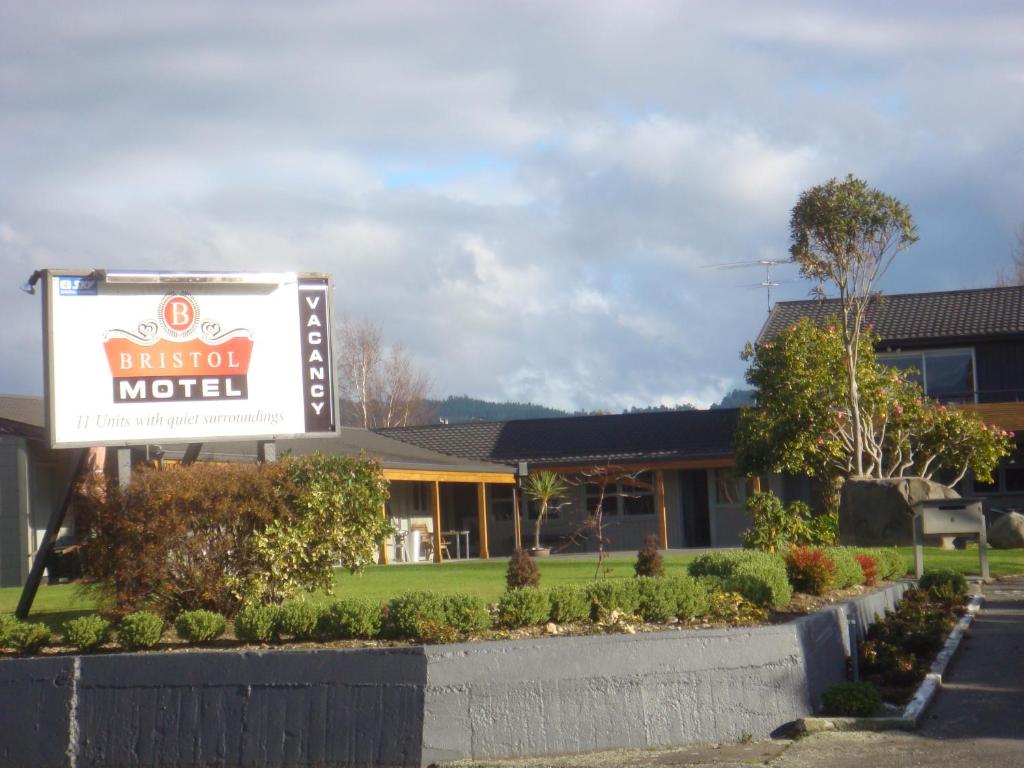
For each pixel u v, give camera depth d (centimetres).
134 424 1313
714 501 3434
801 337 2828
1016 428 3020
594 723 924
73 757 954
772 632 1007
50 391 1279
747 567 1276
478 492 3425
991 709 999
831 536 2050
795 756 882
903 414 2759
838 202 2497
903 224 2523
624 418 3766
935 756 859
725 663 976
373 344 6681
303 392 1382
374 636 1047
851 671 1144
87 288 1306
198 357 1345
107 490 1152
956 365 3391
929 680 1089
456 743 890
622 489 3491
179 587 1136
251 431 1358
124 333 1318
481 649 907
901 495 2428
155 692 948
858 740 926
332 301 1400
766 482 3338
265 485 1161
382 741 892
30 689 970
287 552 1162
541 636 1030
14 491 2033
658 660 952
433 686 891
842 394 2719
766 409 2873
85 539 1149
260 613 1049
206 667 941
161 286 1333
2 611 1348
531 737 908
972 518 1855
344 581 1642
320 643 1038
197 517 1140
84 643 1059
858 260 2559
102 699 958
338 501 1193
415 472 2731
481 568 2069
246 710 927
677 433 3559
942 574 1675
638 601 1115
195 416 1338
